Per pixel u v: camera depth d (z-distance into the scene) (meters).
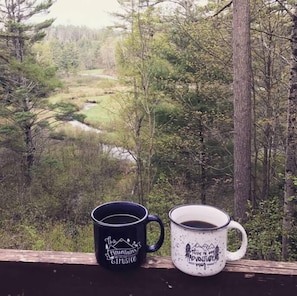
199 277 0.87
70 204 10.27
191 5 8.13
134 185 10.85
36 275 0.91
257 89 7.45
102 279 0.90
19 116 10.59
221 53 7.64
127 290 0.90
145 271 0.88
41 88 10.96
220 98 8.52
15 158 11.74
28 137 11.45
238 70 5.46
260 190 8.30
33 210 9.77
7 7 11.04
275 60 6.96
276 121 7.32
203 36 7.80
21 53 11.35
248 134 5.61
